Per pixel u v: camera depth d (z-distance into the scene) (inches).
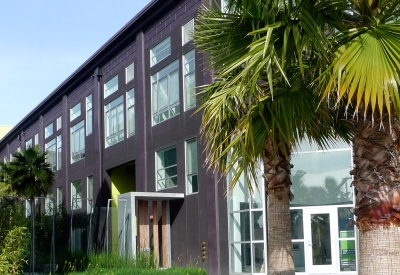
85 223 1359.5
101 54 1334.9
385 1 320.2
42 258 847.7
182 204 992.9
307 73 340.2
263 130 357.4
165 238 1011.9
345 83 279.4
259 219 829.2
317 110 353.4
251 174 382.3
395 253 306.5
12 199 601.9
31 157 1382.9
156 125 1091.9
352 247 786.2
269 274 409.4
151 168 1101.1
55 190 1672.0
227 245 872.3
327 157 808.9
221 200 892.6
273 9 341.7
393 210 308.8
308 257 800.3
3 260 554.9
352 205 789.9
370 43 288.8
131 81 1207.6
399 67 277.0
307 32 301.4
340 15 326.3
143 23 1144.8
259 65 306.8
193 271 563.5
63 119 1612.9
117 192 1336.1
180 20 1032.2
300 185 814.5
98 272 570.3
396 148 316.8
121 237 964.0
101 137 1354.6
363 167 316.2
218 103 361.4
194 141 978.1
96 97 1371.8
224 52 378.9
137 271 554.3
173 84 1047.0
